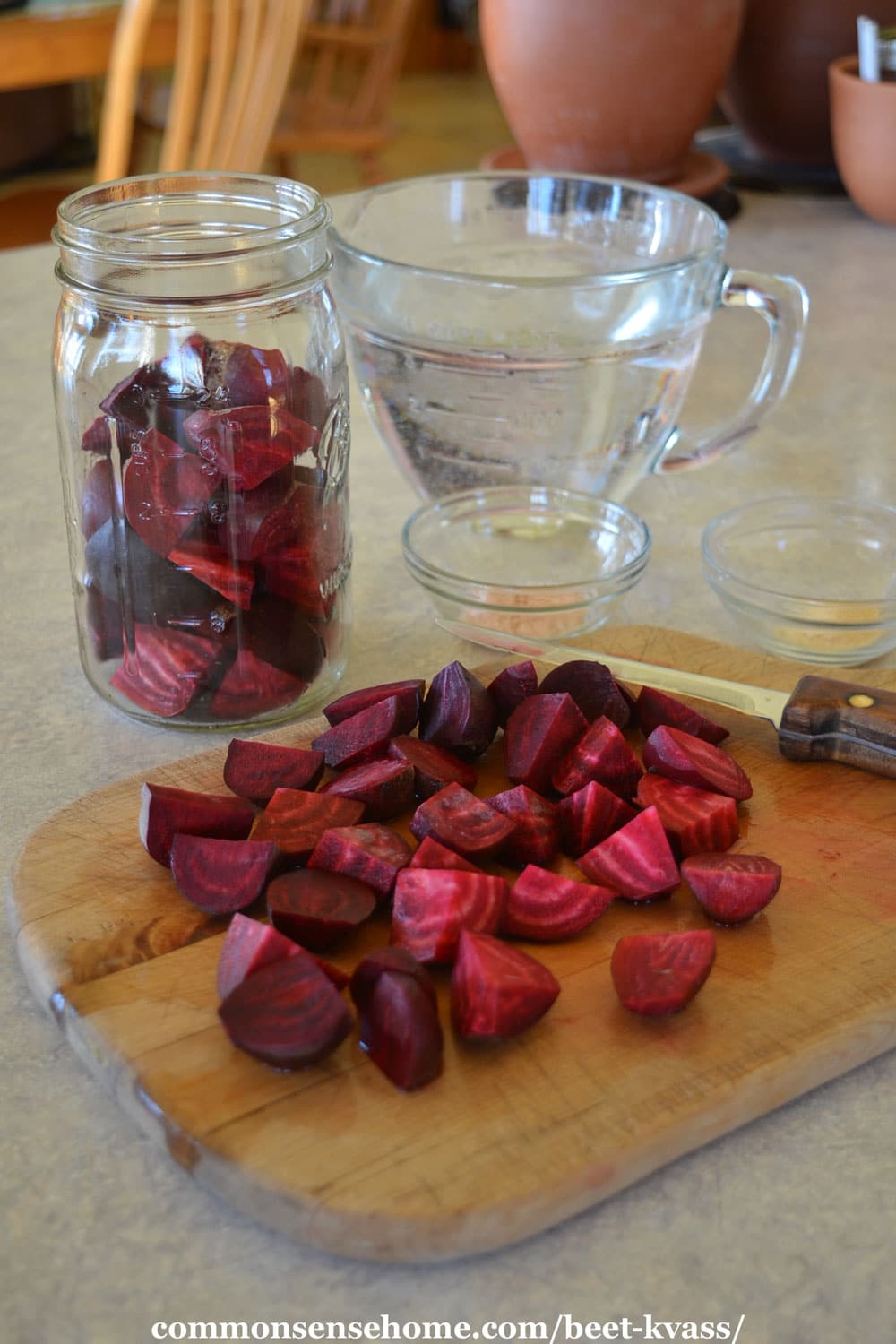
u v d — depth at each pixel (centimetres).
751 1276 34
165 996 39
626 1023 38
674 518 68
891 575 63
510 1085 36
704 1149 37
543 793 47
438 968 40
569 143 91
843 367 82
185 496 47
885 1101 38
